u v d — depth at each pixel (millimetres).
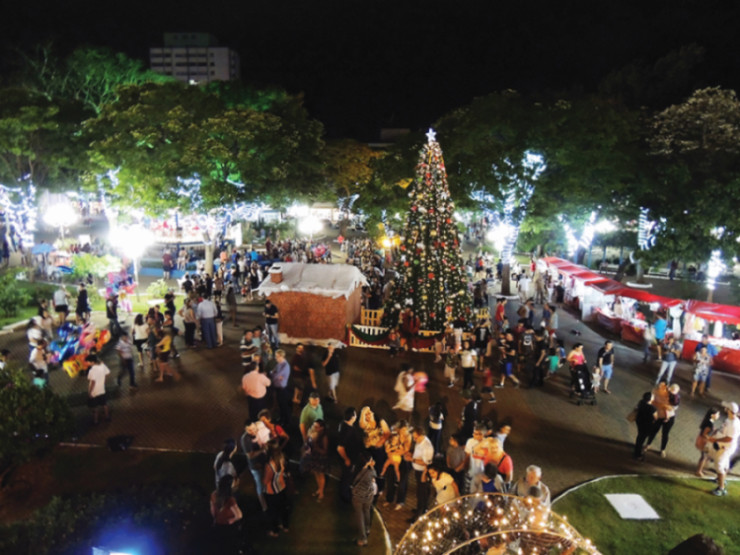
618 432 14516
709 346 17922
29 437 11203
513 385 17500
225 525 9125
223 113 28172
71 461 12453
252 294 28109
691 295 33781
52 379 16984
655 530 10484
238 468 12289
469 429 12445
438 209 21266
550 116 27484
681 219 29453
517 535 8273
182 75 148875
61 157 31656
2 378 11625
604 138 27172
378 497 11328
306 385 16859
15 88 31641
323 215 70438
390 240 37969
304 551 9719
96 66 41125
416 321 20406
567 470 12570
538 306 29312
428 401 16062
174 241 38938
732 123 30719
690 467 12820
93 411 14062
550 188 28531
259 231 52812
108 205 30484
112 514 9953
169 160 26875
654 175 30203
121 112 27500
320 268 21547
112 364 18250
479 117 28641
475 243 56719
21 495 11305
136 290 27734
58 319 22859
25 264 33125
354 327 20625
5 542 9562
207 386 16609
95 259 27219
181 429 13961
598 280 26219
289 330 20953
